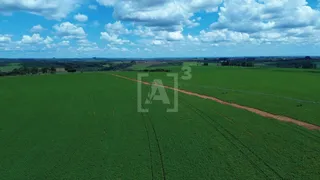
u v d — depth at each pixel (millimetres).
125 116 30391
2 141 22422
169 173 15672
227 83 60781
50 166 17234
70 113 32750
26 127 26719
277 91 45312
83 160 18047
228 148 19234
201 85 58312
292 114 27875
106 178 15312
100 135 23531
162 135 22969
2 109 35969
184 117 28859
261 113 29688
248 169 15797
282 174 15031
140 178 15195
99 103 38969
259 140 20609
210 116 28750
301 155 17484
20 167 17219
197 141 21031
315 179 14398
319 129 22859
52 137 23297
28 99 44312
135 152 19188
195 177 15078
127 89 54156
